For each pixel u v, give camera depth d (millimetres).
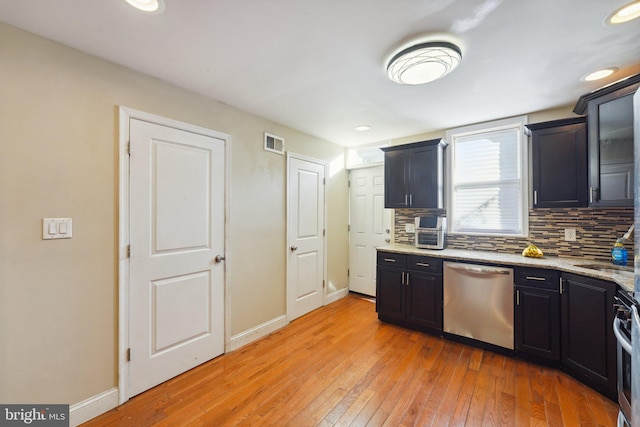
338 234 4125
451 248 3279
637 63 1875
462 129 3246
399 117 2939
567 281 2166
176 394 1979
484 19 1443
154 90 2066
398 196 3428
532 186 2617
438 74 1899
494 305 2537
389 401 1895
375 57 1811
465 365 2338
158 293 2092
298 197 3389
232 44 1669
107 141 1832
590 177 2240
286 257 3209
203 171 2381
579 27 1503
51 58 1619
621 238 2289
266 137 2963
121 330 1886
